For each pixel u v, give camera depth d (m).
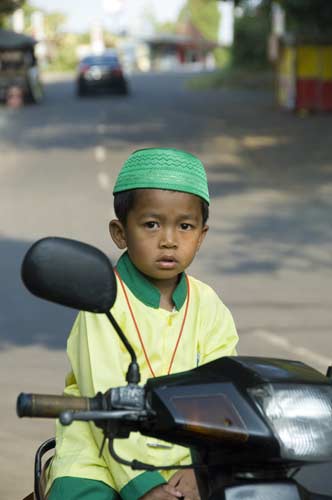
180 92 88.81
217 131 53.75
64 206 29.02
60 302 4.05
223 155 43.81
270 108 67.94
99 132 53.16
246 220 26.48
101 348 5.05
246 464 3.90
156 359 5.19
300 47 62.28
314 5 58.53
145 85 100.44
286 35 62.91
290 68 63.72
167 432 3.84
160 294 5.25
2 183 34.56
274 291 18.06
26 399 3.86
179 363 5.25
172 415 3.77
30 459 10.23
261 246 22.59
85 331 5.09
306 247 22.55
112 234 5.11
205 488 4.11
